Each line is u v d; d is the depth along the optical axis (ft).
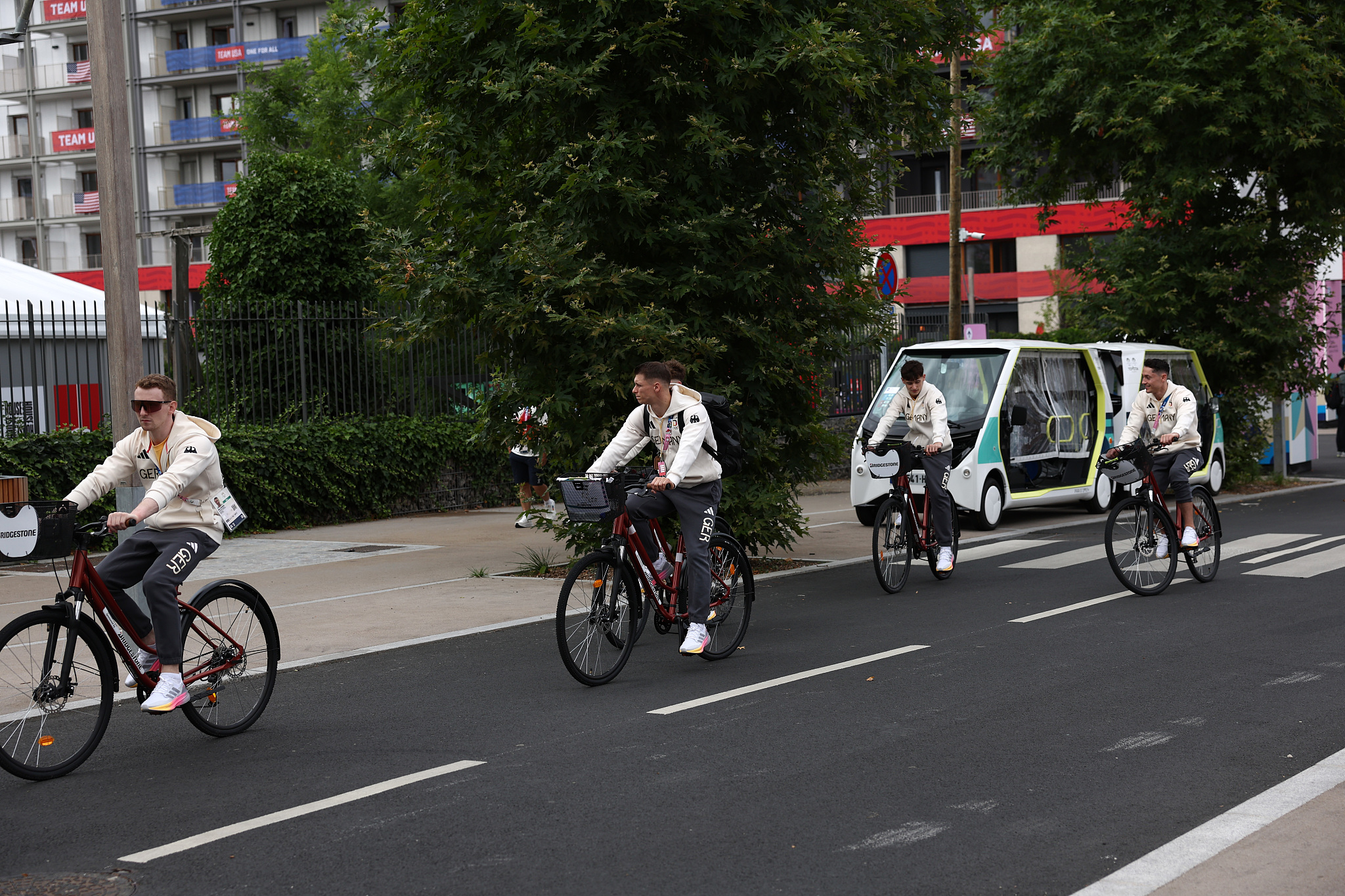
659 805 16.90
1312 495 65.05
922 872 14.33
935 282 173.17
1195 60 64.54
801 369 39.50
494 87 36.68
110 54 28.48
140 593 26.13
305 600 36.45
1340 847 14.78
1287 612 30.58
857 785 17.61
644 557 25.46
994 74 70.49
